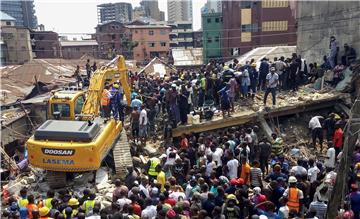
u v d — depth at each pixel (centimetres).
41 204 1048
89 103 1555
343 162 880
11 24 6819
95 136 1342
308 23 2777
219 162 1357
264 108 1927
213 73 2012
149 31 7406
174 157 1370
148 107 1897
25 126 2539
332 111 2023
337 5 2423
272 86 1916
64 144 1288
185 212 982
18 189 1395
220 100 1936
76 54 7369
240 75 2022
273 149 1571
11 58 6088
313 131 1733
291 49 3825
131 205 956
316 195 1089
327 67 2266
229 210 968
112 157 1549
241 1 6116
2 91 2997
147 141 1839
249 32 6191
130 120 1919
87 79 2622
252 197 1095
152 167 1335
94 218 927
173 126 1814
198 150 1449
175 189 1119
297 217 981
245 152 1402
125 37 7381
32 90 3041
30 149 1305
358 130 862
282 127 1978
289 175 1257
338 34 2430
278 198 1096
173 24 9425
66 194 1107
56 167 1301
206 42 6538
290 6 6062
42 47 6825
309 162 1333
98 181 1435
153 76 2903
